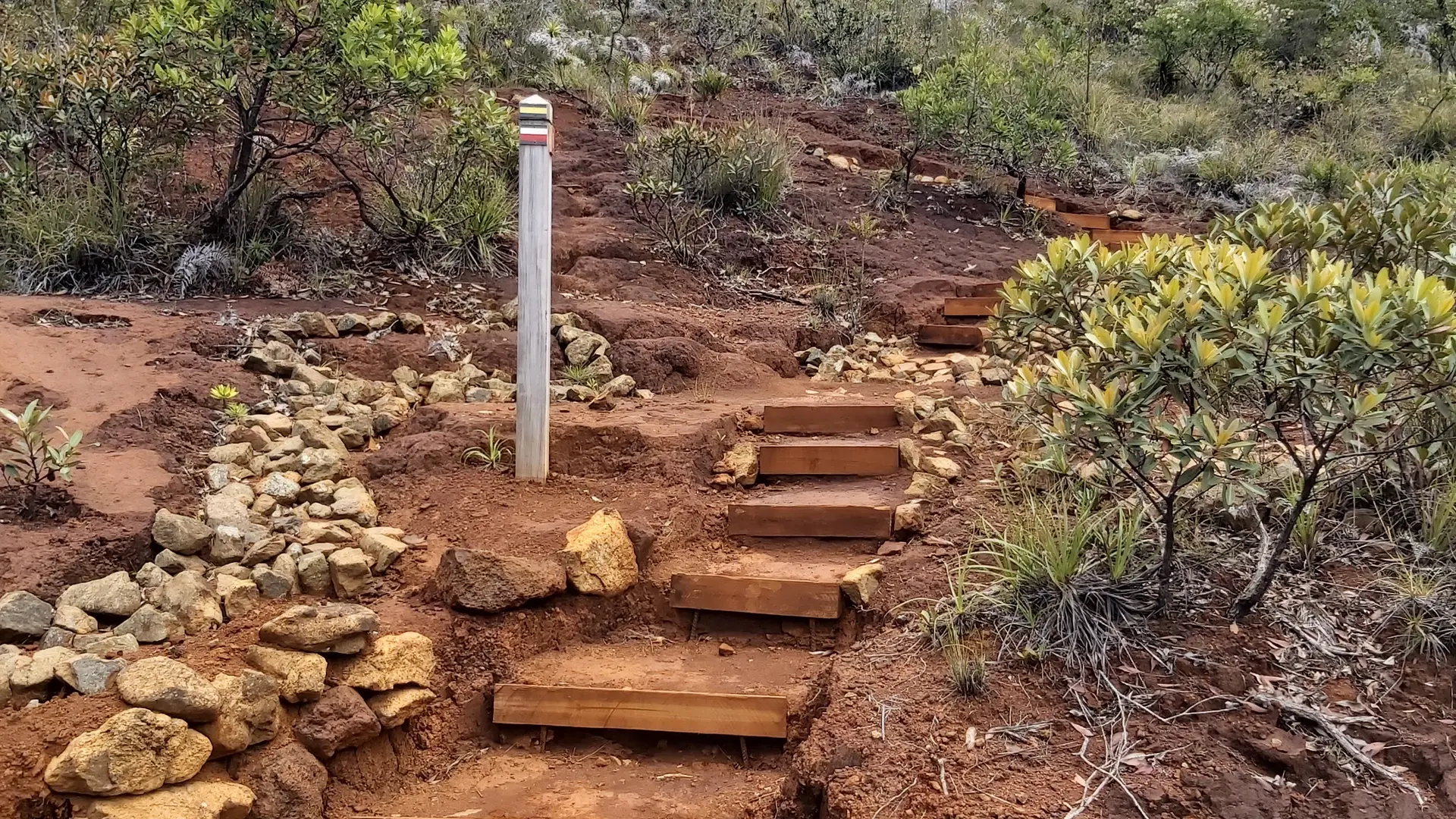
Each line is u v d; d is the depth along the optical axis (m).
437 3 10.54
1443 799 2.52
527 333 4.17
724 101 10.59
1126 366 3.10
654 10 12.77
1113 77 12.29
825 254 7.47
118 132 5.96
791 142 9.48
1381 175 5.73
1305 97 11.68
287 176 6.81
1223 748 2.73
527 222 4.12
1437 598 3.11
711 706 3.23
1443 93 10.54
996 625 3.23
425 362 5.25
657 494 4.20
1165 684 2.94
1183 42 12.36
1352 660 2.99
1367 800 2.53
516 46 10.57
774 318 6.47
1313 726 2.77
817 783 2.84
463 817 2.93
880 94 11.70
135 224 5.76
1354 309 2.78
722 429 4.75
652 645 3.69
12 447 3.79
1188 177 10.10
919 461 4.40
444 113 8.23
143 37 5.60
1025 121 9.12
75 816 2.54
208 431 4.27
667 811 2.95
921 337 6.43
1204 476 2.94
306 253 6.11
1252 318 3.00
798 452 4.54
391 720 3.13
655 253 7.08
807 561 3.99
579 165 8.35
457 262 6.39
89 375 4.39
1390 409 3.13
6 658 2.85
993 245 8.09
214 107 5.77
